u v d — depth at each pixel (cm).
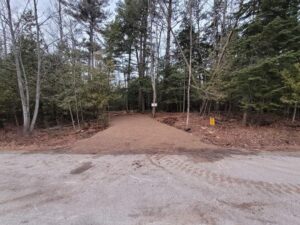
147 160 607
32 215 313
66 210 326
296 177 463
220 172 498
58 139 959
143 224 284
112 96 1369
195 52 1709
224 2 1391
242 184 424
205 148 742
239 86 1045
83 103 1258
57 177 475
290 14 1051
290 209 324
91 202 351
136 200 356
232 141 829
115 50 1938
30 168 546
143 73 1972
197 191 391
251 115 1248
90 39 1816
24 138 992
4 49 1347
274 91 959
